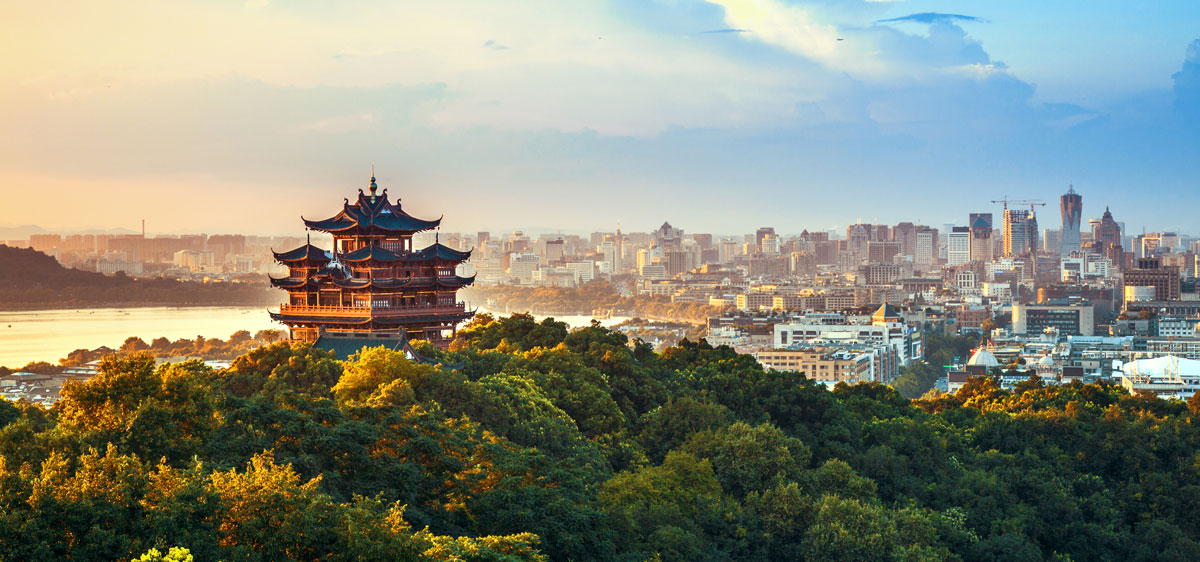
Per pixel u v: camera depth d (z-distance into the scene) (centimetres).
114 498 15050
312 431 19412
